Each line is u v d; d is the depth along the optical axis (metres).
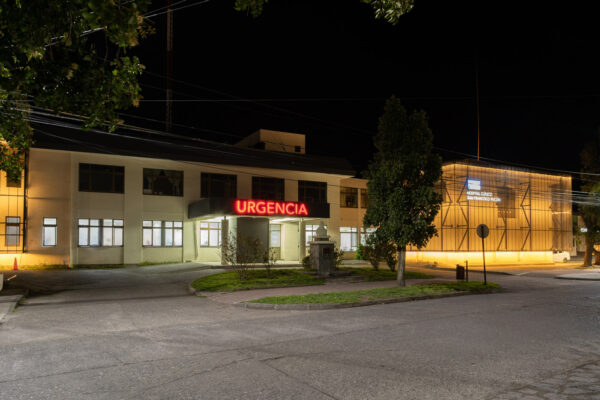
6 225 25.25
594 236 37.91
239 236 21.27
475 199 38.72
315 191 36.25
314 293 15.88
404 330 9.27
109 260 27.94
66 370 6.18
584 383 5.64
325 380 5.70
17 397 5.09
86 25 4.20
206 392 5.22
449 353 7.20
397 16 4.01
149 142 30.28
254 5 4.45
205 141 32.72
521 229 41.97
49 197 26.47
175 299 15.25
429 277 24.09
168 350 7.42
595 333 9.00
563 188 45.94
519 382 5.67
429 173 18.22
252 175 33.47
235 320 10.79
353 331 9.16
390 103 18.83
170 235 30.22
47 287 18.36
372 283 20.42
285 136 39.22
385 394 5.17
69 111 5.02
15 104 5.73
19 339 8.57
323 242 22.67
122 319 11.06
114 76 4.96
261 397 5.05
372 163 19.05
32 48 3.82
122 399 5.00
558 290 18.64
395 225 17.41
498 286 18.67
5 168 14.88
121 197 28.69
